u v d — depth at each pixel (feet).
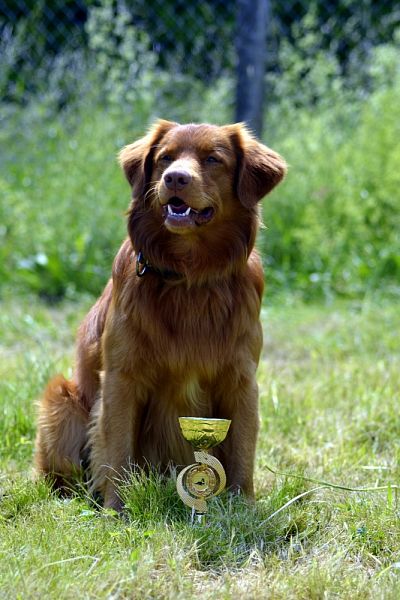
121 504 14.08
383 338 25.09
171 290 14.40
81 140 32.91
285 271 31.76
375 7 39.22
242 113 30.09
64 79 34.86
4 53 35.78
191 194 13.82
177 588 10.80
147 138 15.60
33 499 13.94
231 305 14.44
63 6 38.04
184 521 12.93
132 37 34.12
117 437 14.35
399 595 10.50
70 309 29.32
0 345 25.30
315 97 36.58
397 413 18.17
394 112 33.78
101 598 10.32
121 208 31.65
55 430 15.51
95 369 15.55
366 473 15.47
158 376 14.42
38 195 32.73
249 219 14.92
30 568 10.92
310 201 32.96
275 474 14.65
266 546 12.34
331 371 21.45
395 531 12.55
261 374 20.97
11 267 32.01
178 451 15.10
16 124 34.01
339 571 11.25
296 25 35.47
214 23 36.60
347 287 31.50
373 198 33.09
